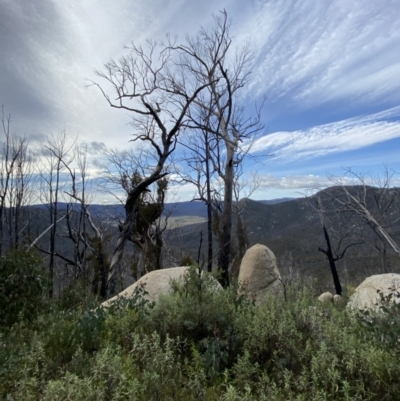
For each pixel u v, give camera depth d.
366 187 16.95
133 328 4.18
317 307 4.55
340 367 2.94
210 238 16.91
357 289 7.33
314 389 2.69
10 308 5.59
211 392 2.92
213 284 5.38
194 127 16.05
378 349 3.00
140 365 3.32
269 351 3.53
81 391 2.45
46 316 5.46
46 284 6.44
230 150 16.70
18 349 3.43
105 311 4.79
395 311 3.71
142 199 16.88
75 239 17.83
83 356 3.50
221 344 3.54
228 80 17.08
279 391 2.79
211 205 17.98
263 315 3.91
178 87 16.75
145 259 17.03
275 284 6.79
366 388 2.74
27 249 6.93
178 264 18.58
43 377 2.87
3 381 2.75
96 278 15.89
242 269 7.50
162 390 2.81
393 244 14.15
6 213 17.08
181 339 3.91
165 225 18.03
